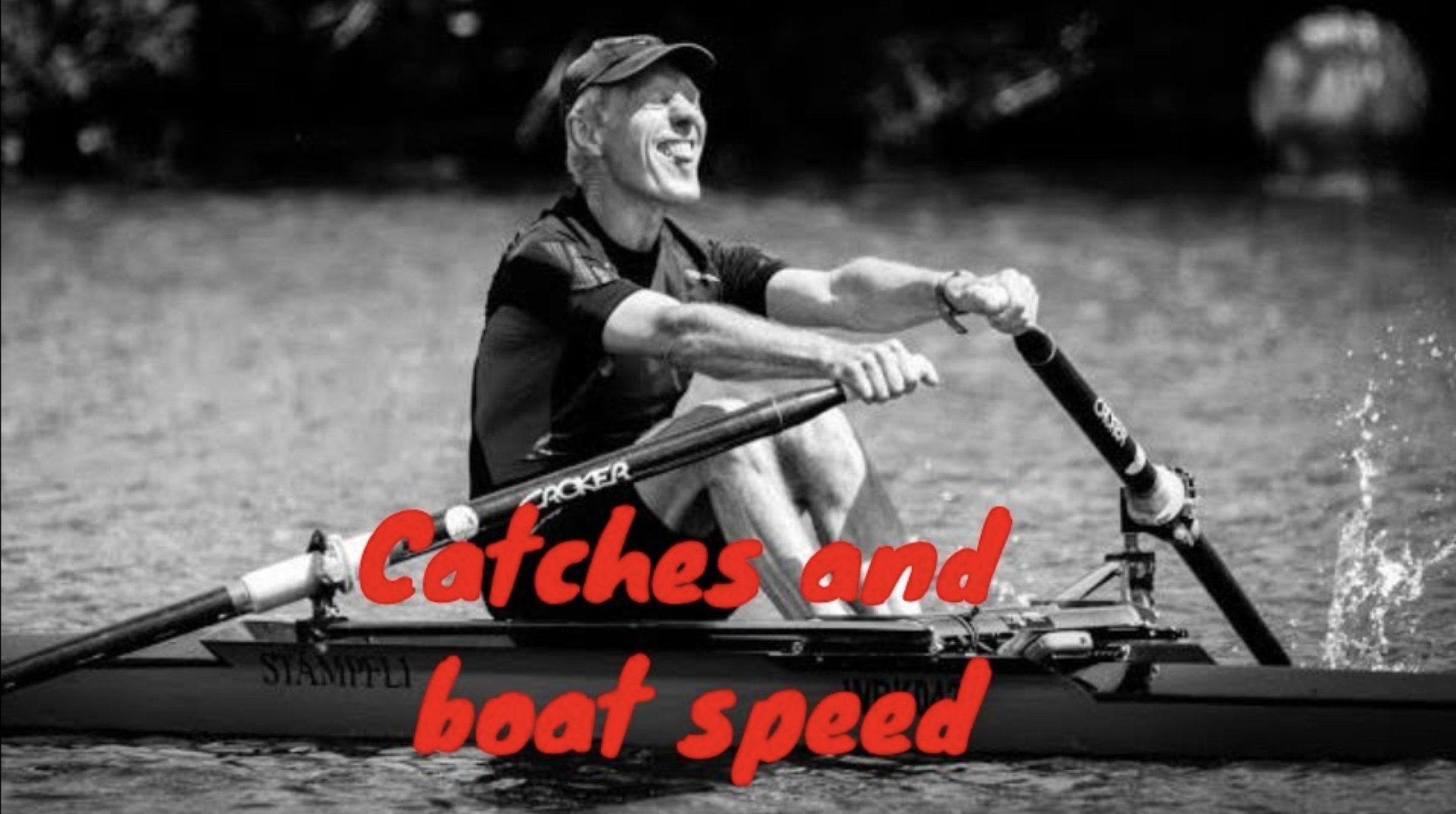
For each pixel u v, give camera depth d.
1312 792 19.72
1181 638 21.62
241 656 22.20
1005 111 89.38
